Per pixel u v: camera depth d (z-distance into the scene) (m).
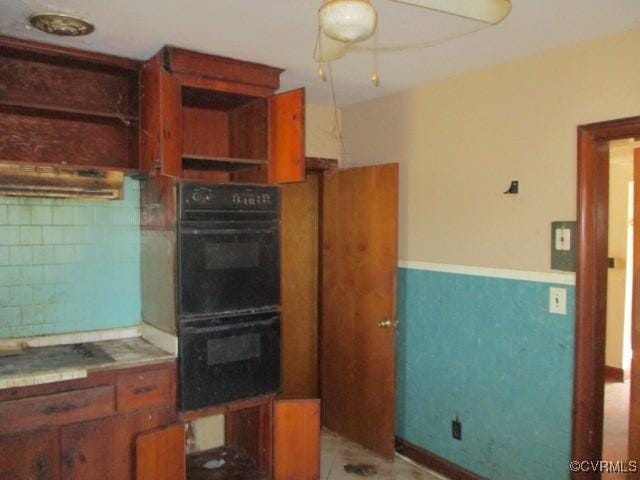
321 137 3.81
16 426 2.23
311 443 2.92
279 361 2.90
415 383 3.34
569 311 2.51
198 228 2.60
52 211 2.81
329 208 3.81
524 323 2.70
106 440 2.44
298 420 2.90
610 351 4.97
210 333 2.65
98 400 2.41
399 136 3.41
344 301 3.68
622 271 4.91
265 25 2.25
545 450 2.63
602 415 2.50
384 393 3.37
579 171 2.44
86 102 2.80
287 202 3.99
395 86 3.27
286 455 2.90
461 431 3.04
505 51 2.59
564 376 2.54
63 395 2.33
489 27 2.27
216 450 3.30
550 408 2.60
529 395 2.69
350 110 3.82
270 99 2.88
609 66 2.34
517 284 2.73
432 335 3.21
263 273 2.82
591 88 2.41
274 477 2.90
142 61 2.72
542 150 2.60
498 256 2.82
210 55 2.65
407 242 3.38
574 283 2.48
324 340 3.89
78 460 2.37
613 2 2.00
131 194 3.03
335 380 3.79
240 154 3.13
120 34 2.36
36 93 2.67
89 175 2.70
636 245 2.74
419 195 3.28
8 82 2.60
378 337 3.40
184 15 2.14
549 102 2.57
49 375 2.29
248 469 3.04
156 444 2.51
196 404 2.62
